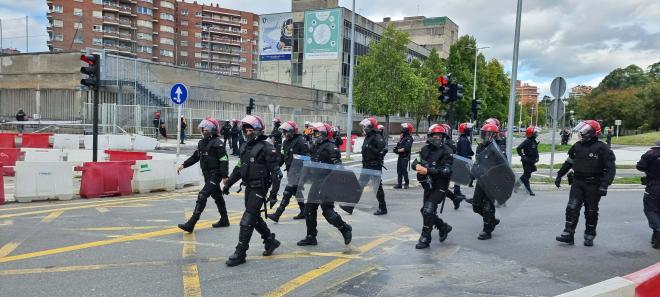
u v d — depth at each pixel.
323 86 56.47
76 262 5.54
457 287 4.98
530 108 136.25
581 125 7.02
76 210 8.78
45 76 31.77
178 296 4.52
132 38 85.69
